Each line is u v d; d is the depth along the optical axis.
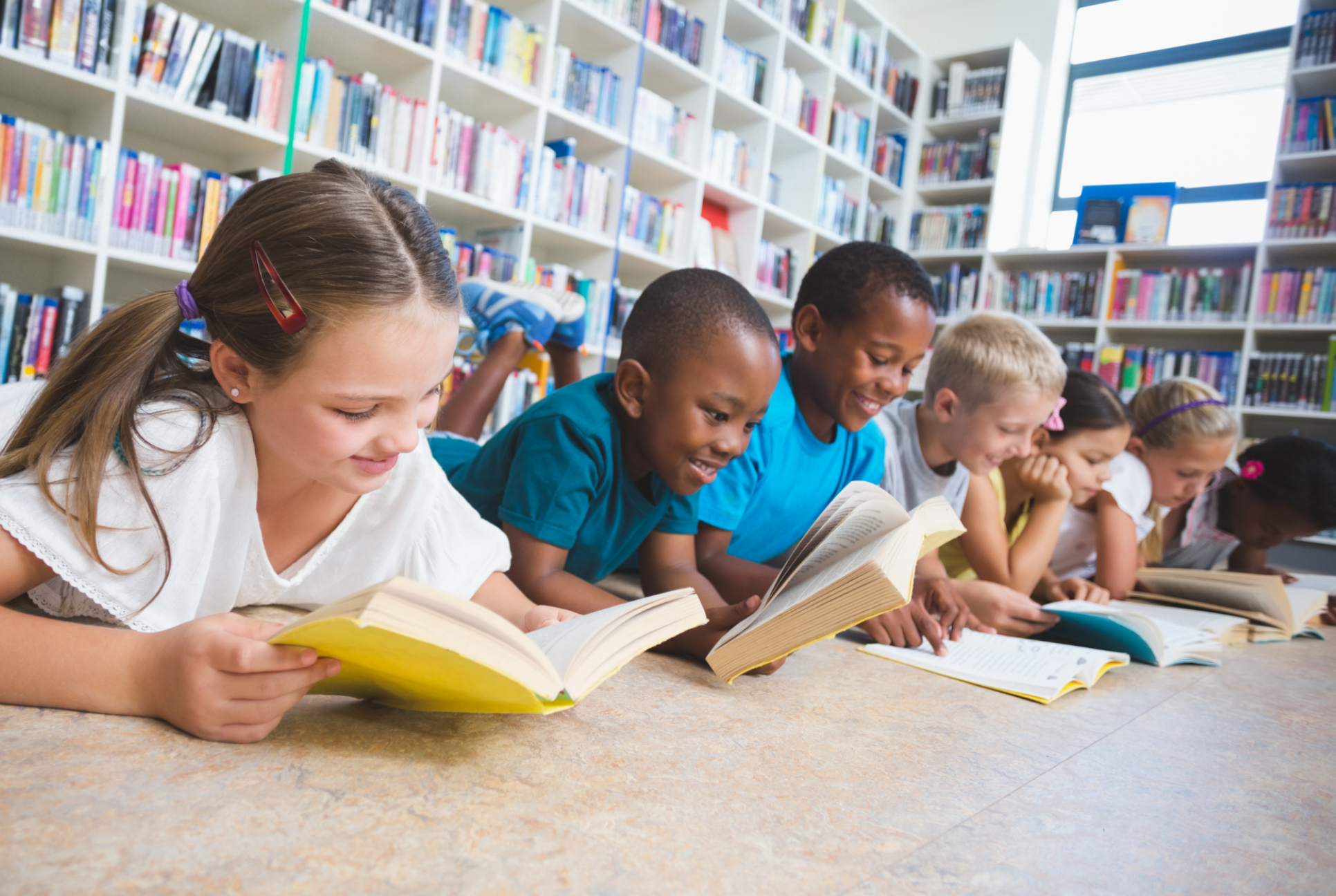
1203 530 2.09
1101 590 1.49
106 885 0.33
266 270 0.50
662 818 0.46
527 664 0.45
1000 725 0.74
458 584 0.76
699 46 3.56
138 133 2.21
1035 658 0.99
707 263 3.65
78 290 1.96
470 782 0.47
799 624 0.69
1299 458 1.93
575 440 0.95
